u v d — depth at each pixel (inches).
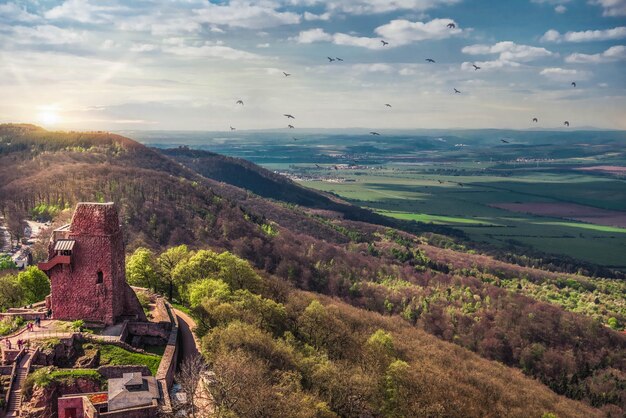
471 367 6633.9
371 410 4067.4
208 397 3373.5
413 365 5290.4
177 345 4128.9
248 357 3730.3
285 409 3245.6
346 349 5078.7
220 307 4549.7
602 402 7519.7
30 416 3095.5
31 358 3373.5
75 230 3976.4
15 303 4830.2
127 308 4239.7
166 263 6122.1
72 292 4010.8
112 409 3061.0
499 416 4879.4
